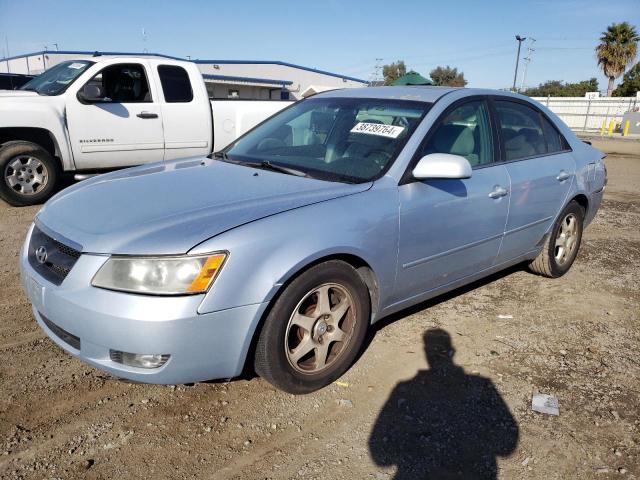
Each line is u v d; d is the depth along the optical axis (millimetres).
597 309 4223
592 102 38031
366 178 3156
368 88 4223
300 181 3139
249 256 2484
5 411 2703
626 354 3529
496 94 4062
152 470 2367
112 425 2645
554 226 4512
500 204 3773
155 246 2396
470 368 3277
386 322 3822
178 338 2369
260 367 2721
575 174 4555
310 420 2742
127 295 2355
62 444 2500
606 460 2535
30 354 3238
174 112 7750
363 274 3088
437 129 3461
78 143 7086
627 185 10703
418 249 3258
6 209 6836
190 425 2666
